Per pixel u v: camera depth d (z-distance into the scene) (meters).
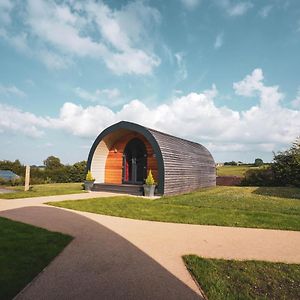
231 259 5.77
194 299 4.12
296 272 5.15
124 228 8.15
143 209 11.23
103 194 16.55
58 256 5.68
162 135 18.50
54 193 16.20
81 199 13.62
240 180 30.03
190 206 12.12
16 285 4.31
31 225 8.02
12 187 20.58
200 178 22.55
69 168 31.45
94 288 4.34
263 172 28.89
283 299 4.21
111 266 5.23
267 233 7.88
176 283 4.61
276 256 6.00
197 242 6.92
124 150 19.78
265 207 11.95
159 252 6.09
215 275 4.91
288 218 9.66
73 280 4.59
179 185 18.00
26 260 5.31
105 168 20.31
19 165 31.75
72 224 8.43
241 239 7.26
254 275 4.99
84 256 5.72
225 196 16.55
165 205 12.25
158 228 8.26
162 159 16.11
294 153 26.69
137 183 18.95
